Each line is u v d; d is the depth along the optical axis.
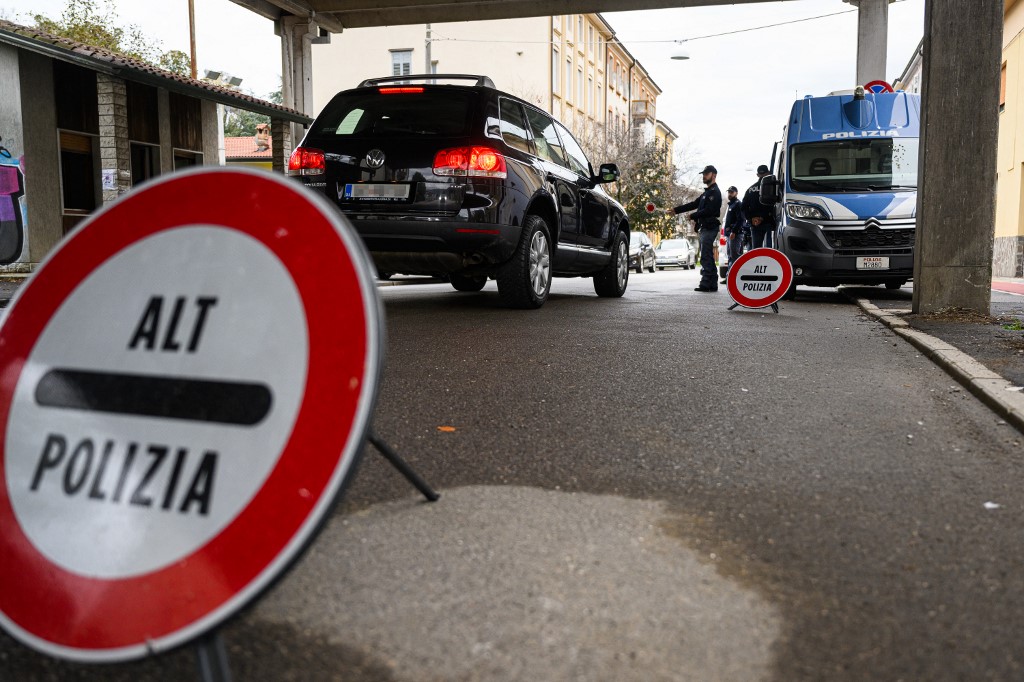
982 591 2.17
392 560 2.34
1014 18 25.86
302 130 19.20
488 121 7.83
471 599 2.11
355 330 1.62
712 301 10.59
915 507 2.80
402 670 1.80
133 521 1.66
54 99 17.05
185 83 16.45
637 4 16.30
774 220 13.13
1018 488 3.00
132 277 1.85
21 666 1.85
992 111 7.96
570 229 9.42
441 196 7.58
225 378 1.70
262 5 17.94
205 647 1.55
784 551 2.43
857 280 11.47
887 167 11.66
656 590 2.17
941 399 4.46
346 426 1.57
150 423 1.72
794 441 3.61
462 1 17.36
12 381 1.87
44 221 16.88
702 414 4.06
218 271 1.78
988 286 8.16
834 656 1.85
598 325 7.37
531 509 2.75
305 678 1.77
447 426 3.80
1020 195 25.06
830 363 5.53
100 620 1.59
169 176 1.89
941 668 1.80
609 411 4.10
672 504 2.82
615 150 51.81
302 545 1.53
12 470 1.79
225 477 1.62
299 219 1.74
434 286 14.12
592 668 1.80
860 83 16.28
